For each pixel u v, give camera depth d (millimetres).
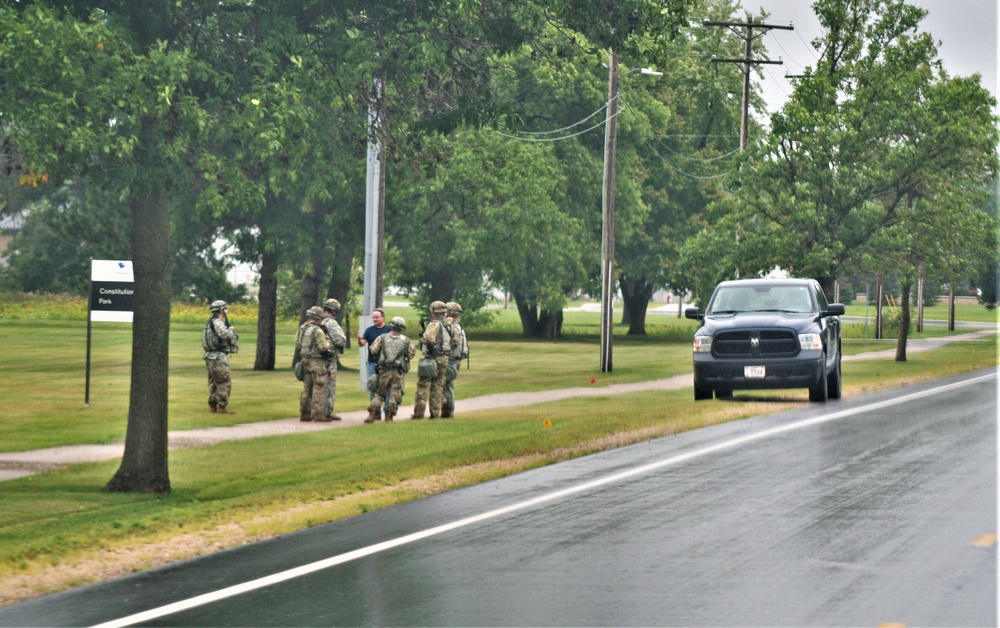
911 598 17719
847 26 89062
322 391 46281
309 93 31344
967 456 33938
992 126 87562
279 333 136625
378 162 60000
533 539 22641
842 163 86250
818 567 19875
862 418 45250
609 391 63500
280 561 20938
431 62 32562
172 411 50156
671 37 34938
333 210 81438
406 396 60281
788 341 52281
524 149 93562
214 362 49469
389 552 21562
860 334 152250
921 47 86875
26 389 61906
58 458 35875
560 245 116188
